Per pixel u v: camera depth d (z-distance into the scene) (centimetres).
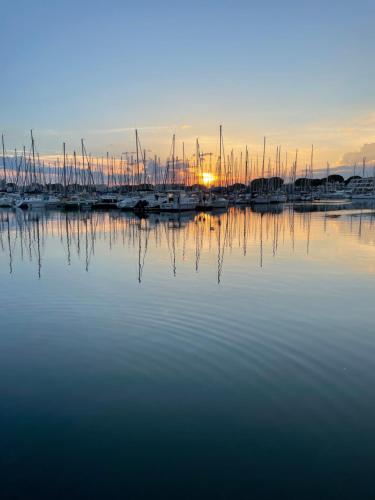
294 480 598
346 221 5356
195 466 626
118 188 10725
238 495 570
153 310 1395
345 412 770
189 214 7094
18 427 725
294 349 1057
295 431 712
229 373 923
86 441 684
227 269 2145
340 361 989
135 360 993
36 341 1122
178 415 758
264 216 6475
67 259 2525
